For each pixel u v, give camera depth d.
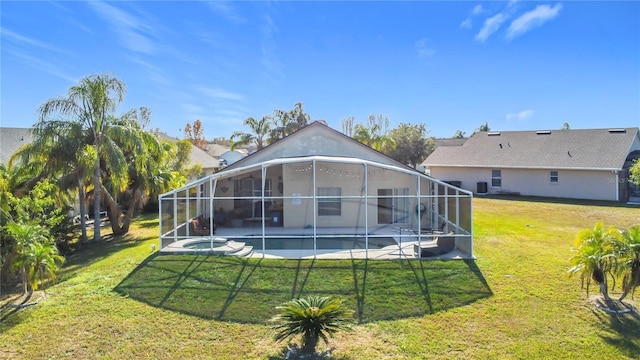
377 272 13.29
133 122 20.52
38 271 11.58
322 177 21.75
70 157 18.14
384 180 21.73
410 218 21.33
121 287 12.14
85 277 13.16
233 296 11.39
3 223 12.27
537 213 26.34
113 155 18.41
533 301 10.94
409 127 56.88
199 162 37.78
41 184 15.12
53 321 9.87
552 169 34.56
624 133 33.91
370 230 20.81
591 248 10.70
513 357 8.16
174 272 13.45
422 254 15.32
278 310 10.48
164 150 23.28
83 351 8.46
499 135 42.91
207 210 21.52
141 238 20.11
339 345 8.66
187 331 9.38
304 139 21.91
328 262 14.43
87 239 19.56
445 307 10.62
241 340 8.96
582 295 11.29
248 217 21.89
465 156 42.12
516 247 16.67
